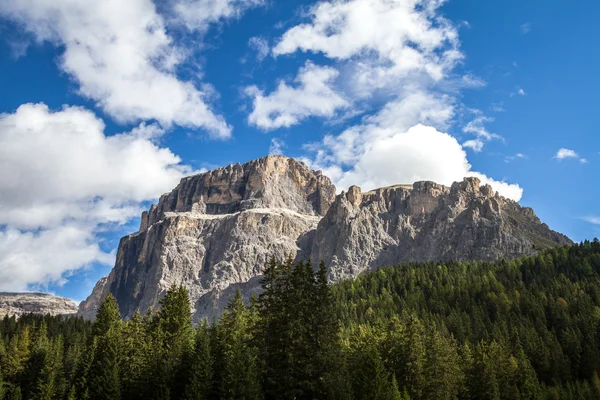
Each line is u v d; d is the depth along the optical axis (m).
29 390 123.25
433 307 199.62
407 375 112.44
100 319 140.50
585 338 163.50
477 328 171.12
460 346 144.12
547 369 150.50
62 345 145.88
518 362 143.25
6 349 136.88
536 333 163.62
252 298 123.31
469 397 125.50
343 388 89.31
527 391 134.75
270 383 91.06
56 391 109.62
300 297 93.00
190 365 103.50
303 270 97.25
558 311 181.50
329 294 95.31
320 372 88.62
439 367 115.00
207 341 106.06
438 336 126.50
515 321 176.50
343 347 113.56
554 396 134.25
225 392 90.75
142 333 120.69
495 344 142.25
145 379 104.75
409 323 118.94
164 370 102.25
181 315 121.38
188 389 95.94
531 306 188.62
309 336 90.62
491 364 131.12
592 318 172.38
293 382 87.31
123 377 106.38
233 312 122.12
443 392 112.88
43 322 164.50
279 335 92.12
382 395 98.50
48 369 113.88
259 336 96.12
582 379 153.00
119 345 113.25
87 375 112.00
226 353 101.38
